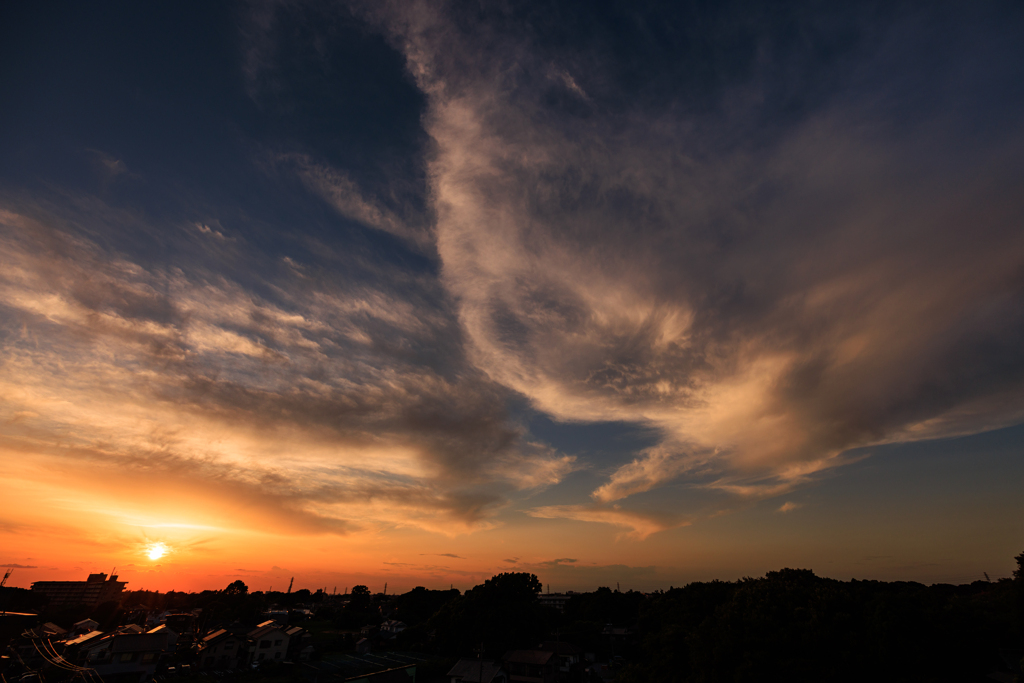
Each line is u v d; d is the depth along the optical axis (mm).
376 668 60562
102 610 109062
